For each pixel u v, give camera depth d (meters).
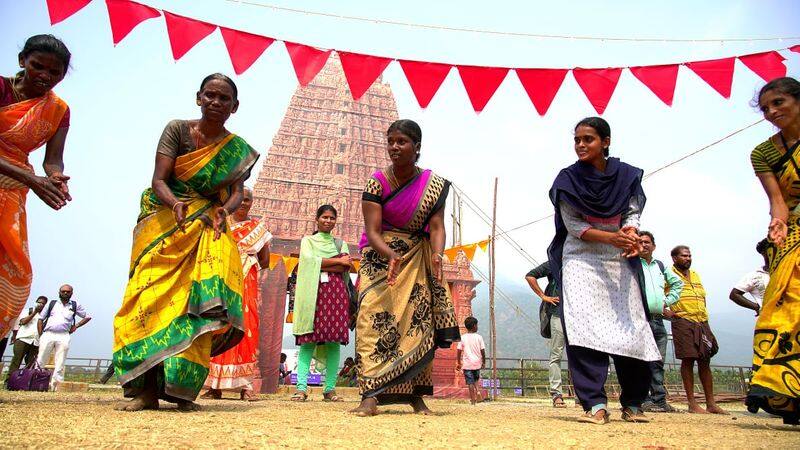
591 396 3.38
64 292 9.85
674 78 5.43
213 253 3.57
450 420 3.34
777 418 4.78
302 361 6.53
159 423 2.57
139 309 3.42
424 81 5.49
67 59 3.70
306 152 34.53
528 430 2.81
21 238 3.55
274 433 2.34
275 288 10.98
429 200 3.79
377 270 3.73
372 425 2.83
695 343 6.25
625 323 3.46
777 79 3.43
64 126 3.81
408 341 3.66
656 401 6.50
